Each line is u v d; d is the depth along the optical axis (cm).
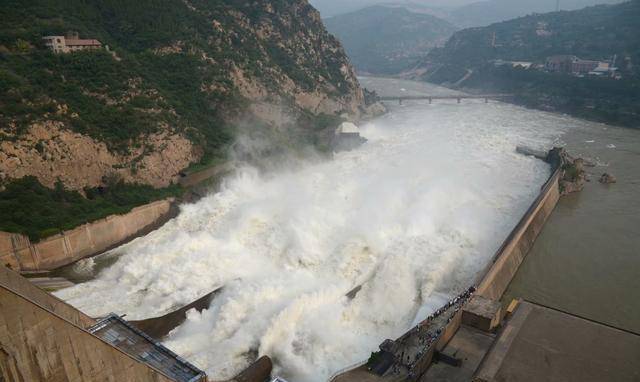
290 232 9150
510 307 6612
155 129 12369
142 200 10888
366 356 6500
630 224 11131
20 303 3194
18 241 8575
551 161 14262
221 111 15438
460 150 15675
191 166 12762
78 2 15950
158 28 16800
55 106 10775
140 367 4075
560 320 4984
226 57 17450
